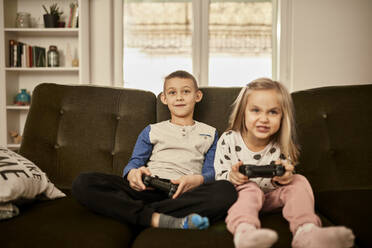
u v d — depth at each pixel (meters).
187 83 1.28
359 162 1.17
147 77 3.29
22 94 3.10
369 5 3.01
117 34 3.21
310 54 3.06
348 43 3.04
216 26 3.20
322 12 3.03
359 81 3.06
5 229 0.80
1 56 2.94
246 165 0.93
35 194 1.01
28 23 3.08
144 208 0.89
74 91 1.41
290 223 0.82
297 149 1.20
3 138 2.97
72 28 2.95
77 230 0.79
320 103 1.28
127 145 1.32
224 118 1.32
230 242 0.75
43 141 1.31
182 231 0.80
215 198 0.89
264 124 1.00
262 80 1.06
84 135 1.33
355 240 0.79
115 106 1.38
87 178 0.93
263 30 3.18
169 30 3.25
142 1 3.25
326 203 1.00
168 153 1.24
